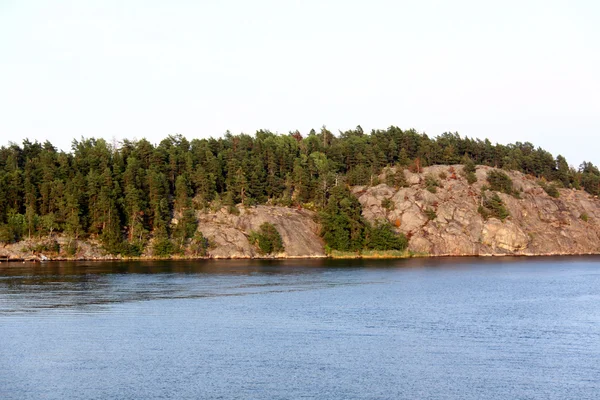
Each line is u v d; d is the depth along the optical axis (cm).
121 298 9200
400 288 11094
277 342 6134
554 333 6681
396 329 6862
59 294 9588
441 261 18788
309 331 6712
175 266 15638
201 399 4403
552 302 9306
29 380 4831
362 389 4644
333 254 19900
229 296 9581
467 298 9706
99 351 5719
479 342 6203
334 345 6028
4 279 11881
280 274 13662
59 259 17488
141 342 6097
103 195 18075
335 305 8725
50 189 18725
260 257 19225
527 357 5578
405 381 4841
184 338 6297
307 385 4722
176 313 7856
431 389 4659
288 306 8575
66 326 6912
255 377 4919
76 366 5216
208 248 18925
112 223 18050
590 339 6375
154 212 19175
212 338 6309
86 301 8850
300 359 5466
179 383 4756
